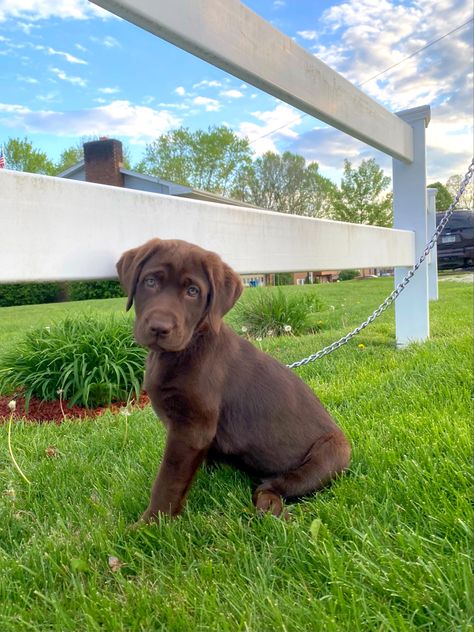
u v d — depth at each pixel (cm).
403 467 66
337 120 109
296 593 45
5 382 126
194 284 60
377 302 341
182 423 60
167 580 48
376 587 45
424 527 53
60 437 95
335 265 117
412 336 159
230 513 61
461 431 73
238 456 67
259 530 56
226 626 40
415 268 118
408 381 107
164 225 71
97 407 123
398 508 57
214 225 80
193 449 60
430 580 44
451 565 45
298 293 306
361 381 111
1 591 47
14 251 52
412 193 157
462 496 56
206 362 62
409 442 74
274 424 67
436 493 59
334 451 68
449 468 64
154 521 58
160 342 55
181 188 721
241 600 43
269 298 237
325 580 47
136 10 57
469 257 624
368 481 64
